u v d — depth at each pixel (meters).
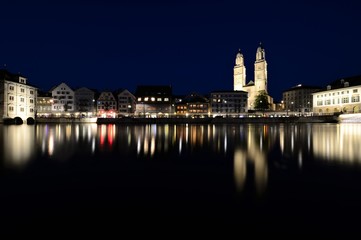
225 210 8.11
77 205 8.55
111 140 30.09
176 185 10.84
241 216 7.68
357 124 88.50
